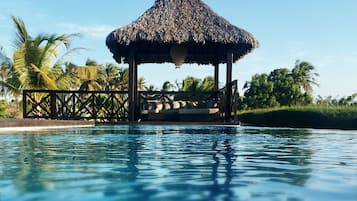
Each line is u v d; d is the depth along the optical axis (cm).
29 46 1494
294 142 624
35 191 239
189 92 1348
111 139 638
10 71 1545
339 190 248
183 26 1224
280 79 4028
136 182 270
